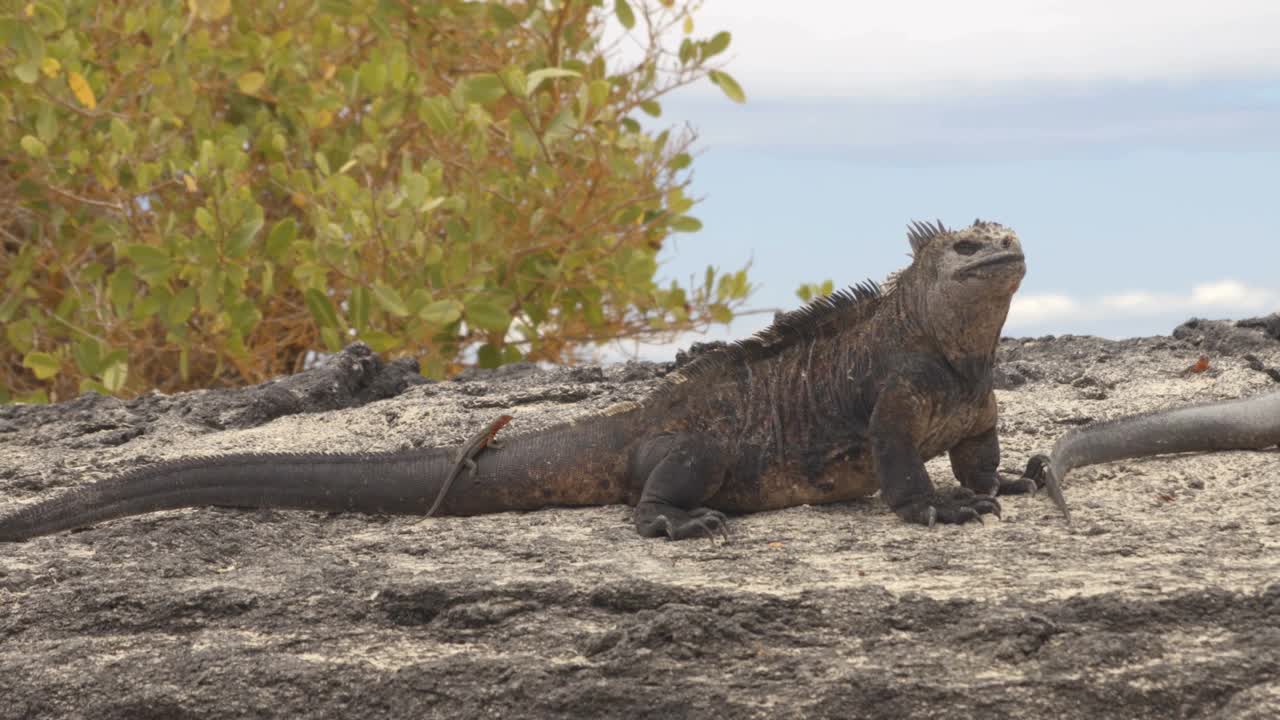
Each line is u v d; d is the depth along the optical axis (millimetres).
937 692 3869
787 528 5453
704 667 4141
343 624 4668
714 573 4773
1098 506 5652
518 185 13164
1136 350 9523
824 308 5812
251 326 11930
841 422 5672
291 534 5859
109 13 12852
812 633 4266
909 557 4902
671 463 5633
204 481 6109
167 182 12055
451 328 13344
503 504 5992
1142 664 3928
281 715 4258
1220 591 4254
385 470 6039
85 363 12297
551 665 4207
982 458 5945
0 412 9078
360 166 13617
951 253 5344
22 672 4547
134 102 13062
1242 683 3824
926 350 5480
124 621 4840
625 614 4535
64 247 13516
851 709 3885
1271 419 6523
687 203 13891
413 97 13062
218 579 5113
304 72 13227
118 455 7695
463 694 4172
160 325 13789
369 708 4227
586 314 14102
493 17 13016
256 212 11492
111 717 4352
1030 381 8789
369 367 9414
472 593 4660
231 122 14125
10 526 5988
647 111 13711
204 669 4430
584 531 5547
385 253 11977
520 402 8414
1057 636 4090
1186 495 5836
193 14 12078
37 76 11422
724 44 12953
